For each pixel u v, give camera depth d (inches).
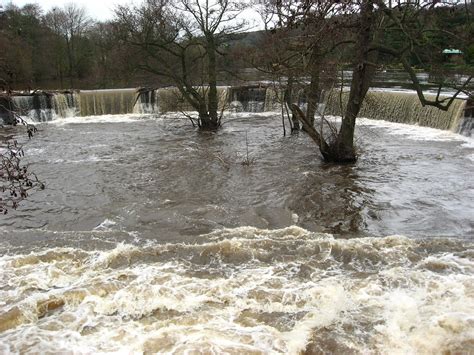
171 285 298.4
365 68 597.6
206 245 361.4
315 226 441.7
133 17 908.6
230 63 1139.9
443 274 307.0
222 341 238.4
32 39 1558.8
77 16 1953.7
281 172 630.5
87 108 1234.6
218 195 539.2
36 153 770.2
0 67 309.3
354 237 410.9
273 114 1186.0
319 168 642.8
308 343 236.8
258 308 272.1
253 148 788.0
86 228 444.1
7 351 234.5
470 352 225.0
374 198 514.6
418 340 235.0
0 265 334.0
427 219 450.3
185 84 986.7
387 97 1002.1
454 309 260.1
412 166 641.6
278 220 459.2
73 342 242.2
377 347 232.8
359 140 803.4
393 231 423.8
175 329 249.9
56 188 571.2
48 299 279.7
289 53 690.8
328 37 531.2
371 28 543.2
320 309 267.6
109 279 307.7
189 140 877.8
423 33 481.4
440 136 829.2
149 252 352.8
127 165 684.1
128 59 949.8
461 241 365.4
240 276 311.6
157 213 479.8
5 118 1093.1
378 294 281.7
